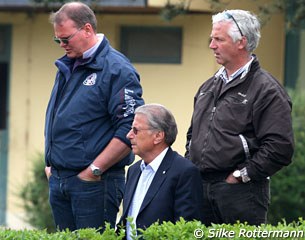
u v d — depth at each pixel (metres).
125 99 19.98
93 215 20.30
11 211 38.31
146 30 36.81
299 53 35.94
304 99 31.88
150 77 36.81
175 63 36.47
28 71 38.31
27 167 37.97
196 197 18.39
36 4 34.50
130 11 36.22
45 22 37.94
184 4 32.81
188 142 20.12
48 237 17.48
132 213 18.78
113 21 36.97
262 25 30.03
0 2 36.47
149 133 18.48
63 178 20.33
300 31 33.78
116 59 20.30
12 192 35.16
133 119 19.95
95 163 20.00
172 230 16.91
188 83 36.25
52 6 34.22
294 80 35.94
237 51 18.66
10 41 38.41
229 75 18.91
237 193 18.66
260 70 18.78
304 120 31.28
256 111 18.44
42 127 38.31
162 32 36.56
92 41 20.19
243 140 18.44
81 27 20.00
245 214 18.69
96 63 20.16
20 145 38.62
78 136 20.05
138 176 18.91
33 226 33.62
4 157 38.78
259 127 18.48
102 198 20.30
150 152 18.61
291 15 29.77
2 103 38.78
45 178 33.69
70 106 20.14
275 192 30.72
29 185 33.88
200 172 18.97
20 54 38.34
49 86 38.22
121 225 18.47
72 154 20.06
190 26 36.06
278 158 18.25
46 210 33.53
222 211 18.84
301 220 17.72
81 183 20.14
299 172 30.72
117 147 19.94
